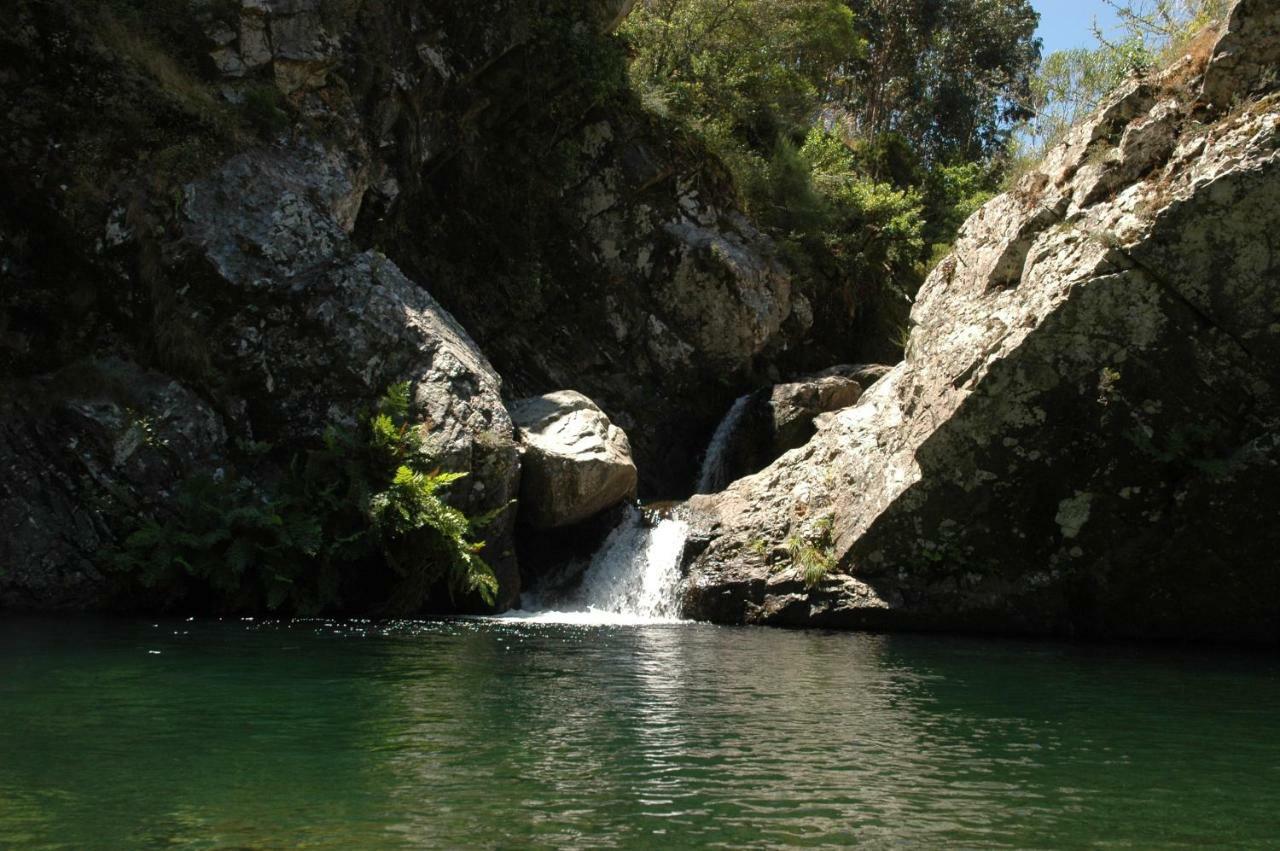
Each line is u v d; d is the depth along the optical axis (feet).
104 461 45.91
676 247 76.84
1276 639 45.57
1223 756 22.68
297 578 45.93
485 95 70.13
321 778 19.31
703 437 77.25
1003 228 49.39
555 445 52.90
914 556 47.65
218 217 51.42
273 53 57.31
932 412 46.42
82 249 49.75
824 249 90.99
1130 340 42.29
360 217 63.21
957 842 16.40
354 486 46.42
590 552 55.36
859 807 18.17
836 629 47.78
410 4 64.39
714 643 40.55
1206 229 40.16
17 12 49.85
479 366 52.60
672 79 92.68
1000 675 34.30
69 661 31.40
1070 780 20.39
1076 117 54.75
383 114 62.85
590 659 34.91
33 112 49.85
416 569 47.34
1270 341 41.27
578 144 75.31
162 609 44.55
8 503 44.55
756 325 77.66
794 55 121.70
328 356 50.03
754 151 95.45
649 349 76.33
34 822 16.57
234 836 16.01
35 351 48.78
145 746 21.43
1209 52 43.29
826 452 53.88
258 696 26.76
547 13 70.38
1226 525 43.78
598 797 18.44
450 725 23.95
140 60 52.60
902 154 122.31
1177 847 16.42
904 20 167.12
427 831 16.40
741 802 18.31
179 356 49.19
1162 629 46.70
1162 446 43.83
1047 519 46.19
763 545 50.98
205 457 47.93
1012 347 43.37
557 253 75.41
